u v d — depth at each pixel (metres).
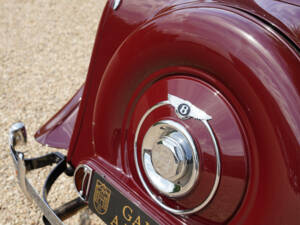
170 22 1.73
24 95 4.96
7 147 3.89
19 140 2.41
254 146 1.58
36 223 2.97
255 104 1.55
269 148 1.53
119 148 2.05
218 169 1.66
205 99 1.69
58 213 2.25
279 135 1.50
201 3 1.75
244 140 1.61
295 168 1.48
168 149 1.73
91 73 2.12
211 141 1.67
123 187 1.96
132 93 1.96
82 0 8.69
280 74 1.51
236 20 1.60
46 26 7.34
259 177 1.57
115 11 2.02
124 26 1.99
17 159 2.30
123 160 2.03
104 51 2.06
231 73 1.59
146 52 1.82
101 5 8.39
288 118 1.49
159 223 1.82
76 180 2.18
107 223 2.00
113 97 2.00
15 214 3.05
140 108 1.90
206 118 1.67
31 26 7.35
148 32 1.79
